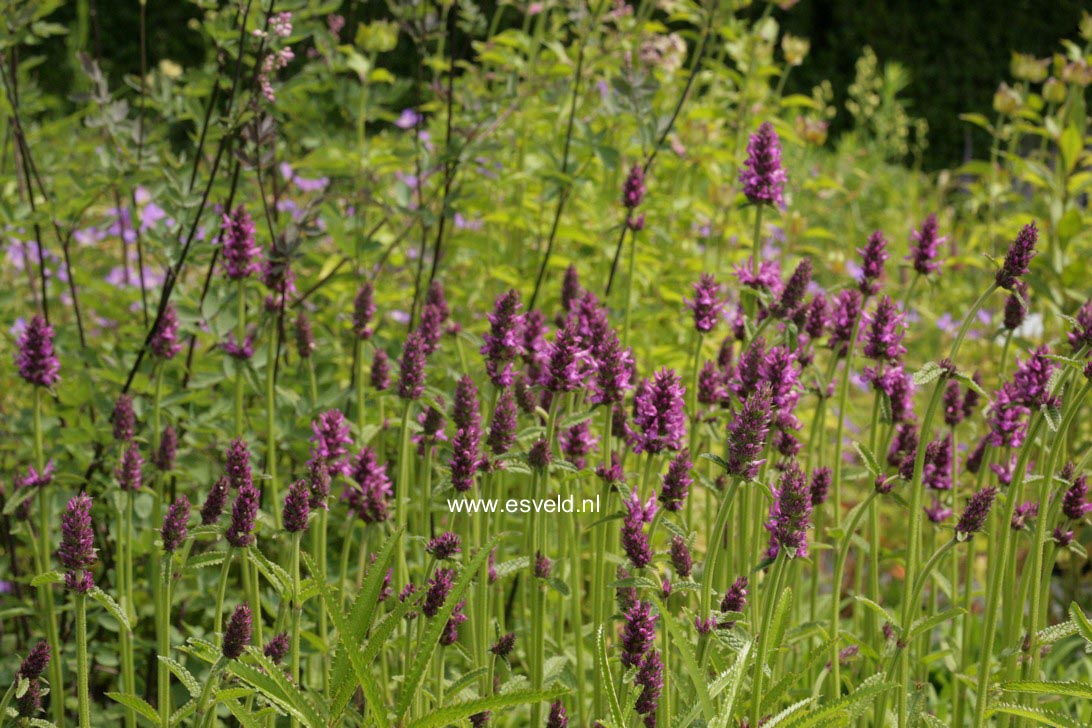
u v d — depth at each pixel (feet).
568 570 15.02
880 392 13.41
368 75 19.57
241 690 10.16
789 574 15.40
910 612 11.93
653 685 10.89
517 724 15.62
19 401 19.89
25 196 20.30
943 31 51.85
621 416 13.94
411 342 12.98
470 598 12.85
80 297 19.15
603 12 21.26
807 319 14.28
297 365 17.61
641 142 18.11
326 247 21.86
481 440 13.61
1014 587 13.65
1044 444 13.57
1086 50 23.82
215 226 16.57
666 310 21.97
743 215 23.43
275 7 15.53
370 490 13.17
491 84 26.25
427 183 20.12
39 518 14.69
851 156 34.83
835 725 10.74
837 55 53.01
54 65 40.37
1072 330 13.01
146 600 17.94
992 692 12.28
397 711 10.32
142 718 14.89
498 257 21.39
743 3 23.35
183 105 17.61
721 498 13.97
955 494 14.84
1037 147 39.14
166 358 14.83
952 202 40.70
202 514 11.37
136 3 42.45
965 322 11.76
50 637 13.89
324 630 13.05
